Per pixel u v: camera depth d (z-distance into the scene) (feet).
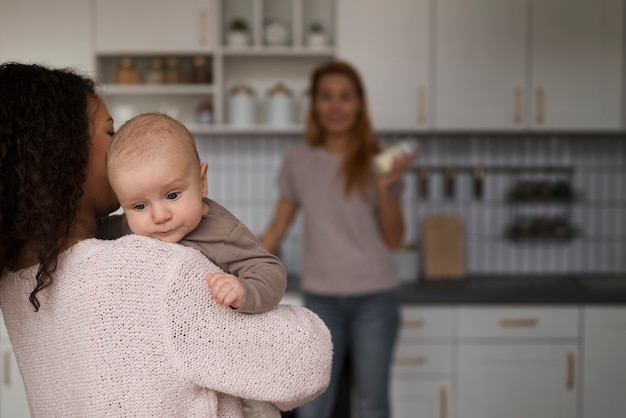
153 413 2.91
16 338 3.22
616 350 9.44
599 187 11.34
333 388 8.13
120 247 2.97
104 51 10.11
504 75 10.11
